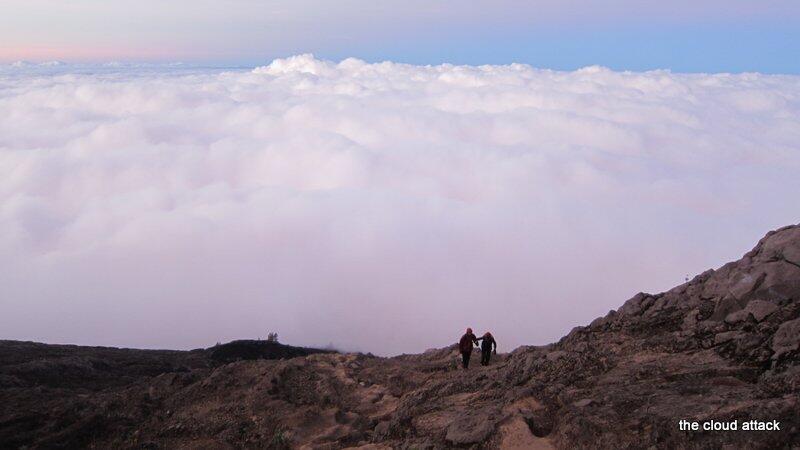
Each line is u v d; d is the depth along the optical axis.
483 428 10.87
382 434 13.21
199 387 17.70
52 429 15.90
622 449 9.34
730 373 10.77
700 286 14.87
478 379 14.58
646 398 10.35
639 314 15.19
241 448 14.09
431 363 19.75
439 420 12.36
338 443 13.44
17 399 19.62
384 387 17.33
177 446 14.48
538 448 10.11
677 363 11.65
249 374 18.44
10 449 14.94
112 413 16.56
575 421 10.20
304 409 15.48
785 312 12.13
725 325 12.60
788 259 13.00
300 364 18.94
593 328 15.30
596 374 12.19
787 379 9.77
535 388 12.02
